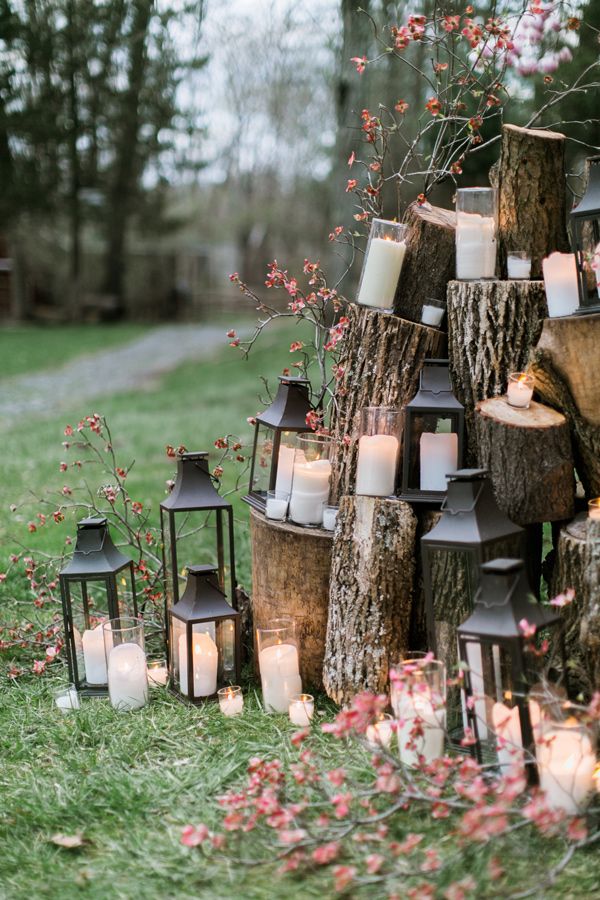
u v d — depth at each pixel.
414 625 3.42
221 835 2.45
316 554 3.50
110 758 3.11
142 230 29.58
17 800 2.85
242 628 3.91
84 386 17.27
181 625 3.54
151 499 6.78
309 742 3.14
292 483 3.66
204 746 3.16
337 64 10.05
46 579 4.64
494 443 3.06
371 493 3.38
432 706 2.75
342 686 3.34
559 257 3.17
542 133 3.48
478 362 3.37
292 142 31.31
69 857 2.59
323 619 3.55
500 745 2.69
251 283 44.59
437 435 3.31
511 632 2.57
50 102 19.28
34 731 3.39
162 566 4.09
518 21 3.85
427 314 3.56
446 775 2.50
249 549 5.50
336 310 4.08
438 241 3.58
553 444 3.02
